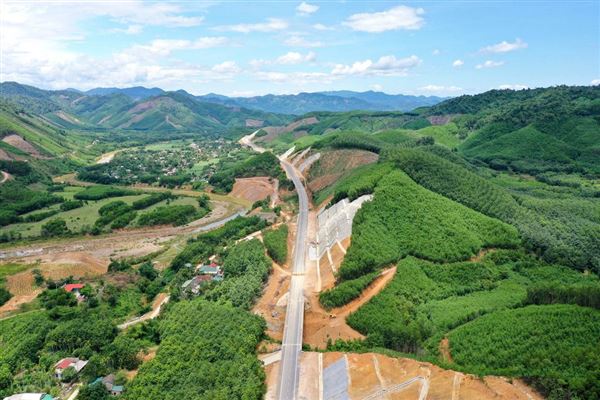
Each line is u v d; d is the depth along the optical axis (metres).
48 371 125.38
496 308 134.88
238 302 153.00
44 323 146.50
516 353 106.25
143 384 113.38
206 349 124.56
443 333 126.50
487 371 99.00
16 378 122.56
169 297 167.75
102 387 113.12
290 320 144.12
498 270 162.75
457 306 140.00
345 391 102.00
